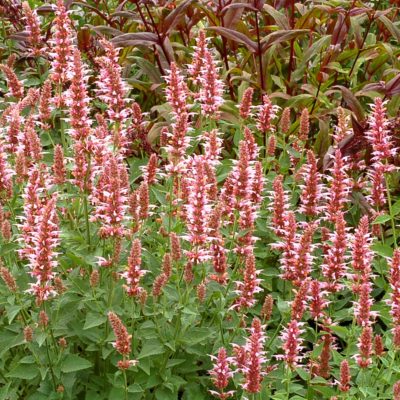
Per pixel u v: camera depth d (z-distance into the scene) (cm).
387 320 607
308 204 666
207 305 610
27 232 557
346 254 731
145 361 560
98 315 558
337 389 563
